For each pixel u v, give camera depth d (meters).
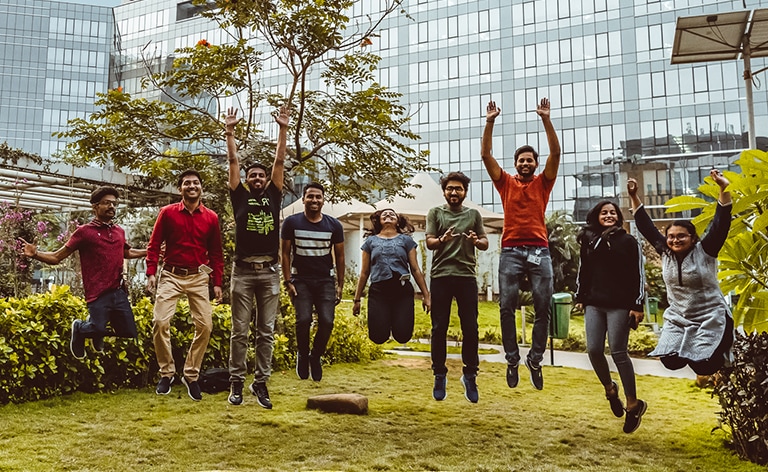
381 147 9.24
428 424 4.99
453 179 4.63
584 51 32.19
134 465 3.65
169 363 5.01
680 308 3.96
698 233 4.42
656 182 28.88
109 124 9.15
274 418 4.95
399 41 36.72
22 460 3.60
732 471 3.79
